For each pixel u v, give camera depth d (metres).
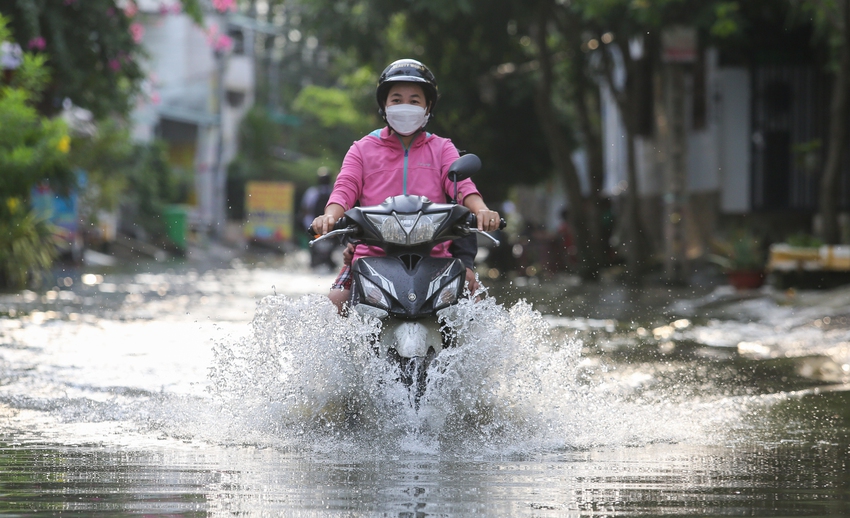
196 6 48.66
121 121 65.69
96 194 62.12
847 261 33.19
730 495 7.82
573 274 55.56
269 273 55.88
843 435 10.95
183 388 13.91
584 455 9.62
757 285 36.56
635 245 46.97
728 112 45.44
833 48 38.44
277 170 120.69
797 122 45.03
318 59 132.00
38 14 35.97
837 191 34.53
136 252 80.31
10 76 37.41
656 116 53.41
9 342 19.22
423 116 11.78
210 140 113.12
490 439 10.23
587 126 55.25
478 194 11.88
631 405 12.52
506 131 62.44
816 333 22.28
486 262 55.62
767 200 45.38
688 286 42.72
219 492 7.78
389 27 51.41
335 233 10.92
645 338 21.88
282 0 52.44
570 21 47.88
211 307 29.55
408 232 10.70
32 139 33.12
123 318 25.12
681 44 41.22
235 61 121.94
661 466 9.07
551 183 84.19
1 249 35.22
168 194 89.31
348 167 12.00
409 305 10.52
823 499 7.70
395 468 8.84
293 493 7.74
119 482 8.16
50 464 8.99
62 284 40.16
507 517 7.01
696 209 48.62
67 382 14.34
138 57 47.28
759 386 14.91
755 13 42.47
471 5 44.16
